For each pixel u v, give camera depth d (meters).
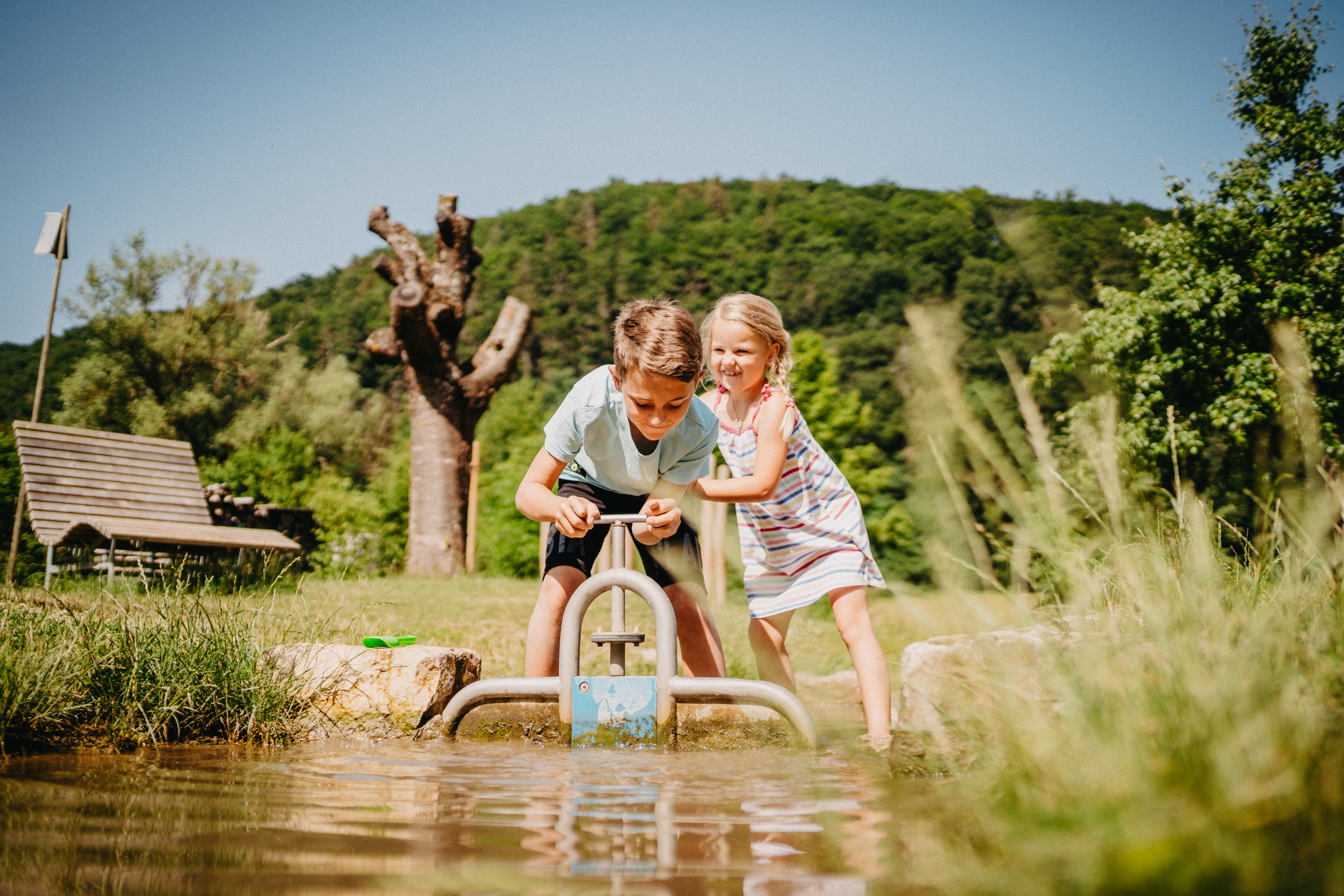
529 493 2.71
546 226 54.22
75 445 9.50
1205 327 9.98
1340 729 1.00
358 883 1.01
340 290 56.41
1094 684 1.12
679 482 2.91
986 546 1.38
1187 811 0.81
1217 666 1.03
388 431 39.47
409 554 13.48
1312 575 1.62
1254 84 10.62
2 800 1.45
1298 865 0.74
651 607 2.32
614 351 2.61
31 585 7.16
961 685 1.54
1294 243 10.17
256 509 14.30
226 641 2.55
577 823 1.33
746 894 0.98
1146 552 1.49
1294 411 1.76
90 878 1.01
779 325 2.99
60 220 9.55
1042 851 0.79
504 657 4.14
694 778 1.74
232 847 1.17
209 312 31.62
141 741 2.17
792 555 2.85
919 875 1.00
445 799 1.52
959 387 1.41
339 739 2.42
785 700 2.19
